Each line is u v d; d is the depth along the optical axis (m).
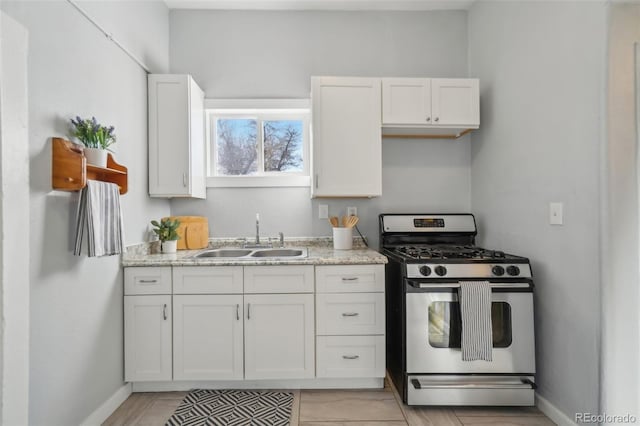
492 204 2.34
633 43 1.41
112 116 1.85
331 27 2.64
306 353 1.96
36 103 1.32
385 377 2.14
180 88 2.28
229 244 2.60
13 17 1.22
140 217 2.17
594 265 1.48
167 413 1.79
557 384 1.71
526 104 1.95
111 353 1.82
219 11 2.61
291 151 2.71
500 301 1.78
